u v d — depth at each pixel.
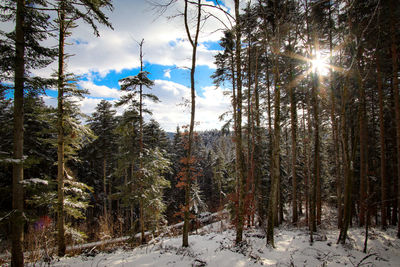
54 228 10.69
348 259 7.46
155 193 12.99
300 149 20.27
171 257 7.92
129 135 13.28
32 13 6.69
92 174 24.84
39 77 6.92
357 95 13.16
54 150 17.20
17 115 6.64
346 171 9.41
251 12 10.58
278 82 9.34
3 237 10.40
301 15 7.15
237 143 9.53
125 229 19.02
